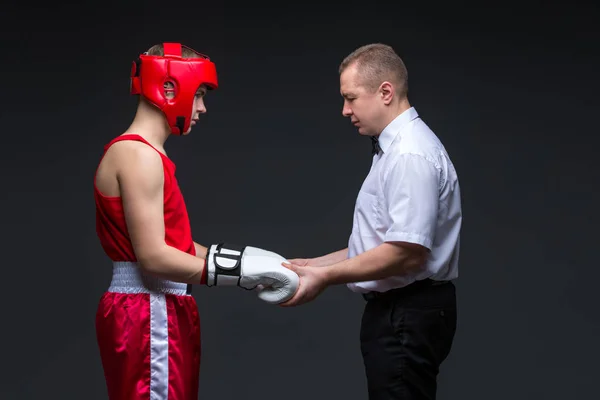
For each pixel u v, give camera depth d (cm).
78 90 508
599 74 498
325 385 476
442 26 508
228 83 512
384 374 249
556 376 476
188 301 249
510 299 487
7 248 493
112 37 511
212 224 505
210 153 509
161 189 232
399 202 237
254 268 239
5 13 505
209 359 478
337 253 294
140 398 235
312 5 515
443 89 505
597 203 492
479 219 494
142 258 230
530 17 503
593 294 485
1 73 504
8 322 484
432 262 247
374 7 512
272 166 510
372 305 255
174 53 241
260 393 475
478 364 479
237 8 515
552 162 497
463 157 500
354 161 509
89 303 492
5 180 498
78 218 500
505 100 502
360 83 248
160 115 243
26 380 477
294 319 483
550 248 491
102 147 507
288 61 514
